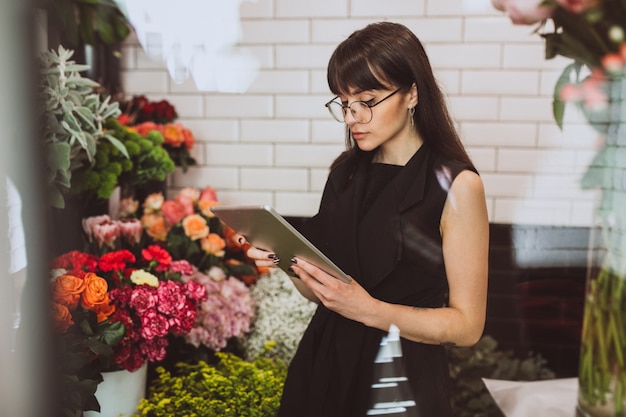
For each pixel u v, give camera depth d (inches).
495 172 96.8
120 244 79.4
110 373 66.0
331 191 54.1
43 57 54.9
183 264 76.9
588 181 52.4
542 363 94.6
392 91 47.1
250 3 98.3
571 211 95.3
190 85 101.7
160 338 66.8
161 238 86.7
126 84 102.0
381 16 95.8
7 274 32.1
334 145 100.8
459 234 46.8
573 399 63.2
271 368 78.2
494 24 93.4
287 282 88.5
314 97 99.9
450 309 47.5
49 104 58.1
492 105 95.5
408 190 48.6
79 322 59.8
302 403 52.5
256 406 68.1
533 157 95.7
